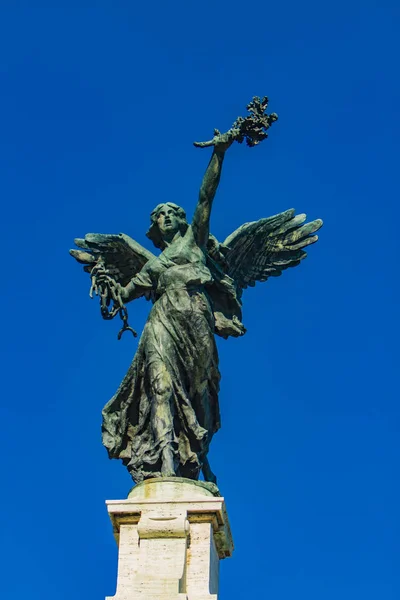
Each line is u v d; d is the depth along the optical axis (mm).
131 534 19719
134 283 21969
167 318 21234
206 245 22125
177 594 18812
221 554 20359
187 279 21469
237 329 22016
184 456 20766
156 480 20109
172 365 20984
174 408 20922
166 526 19500
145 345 21156
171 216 22234
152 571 19188
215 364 21375
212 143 21375
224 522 19969
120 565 19453
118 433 21234
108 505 19844
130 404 21203
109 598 18812
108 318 21812
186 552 19484
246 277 23094
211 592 19484
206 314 21344
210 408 21469
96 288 21922
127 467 20797
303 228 23266
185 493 19969
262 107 21438
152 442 20594
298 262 23266
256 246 23156
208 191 21609
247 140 21453
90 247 22750
